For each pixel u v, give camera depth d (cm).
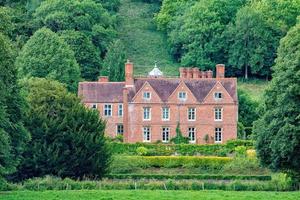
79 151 19550
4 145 15175
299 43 17888
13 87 16450
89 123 19975
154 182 17688
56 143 19500
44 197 14912
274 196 15400
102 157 19900
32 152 19300
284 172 17925
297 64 17550
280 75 17775
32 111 19575
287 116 17562
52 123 19562
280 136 17525
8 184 17175
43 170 19388
